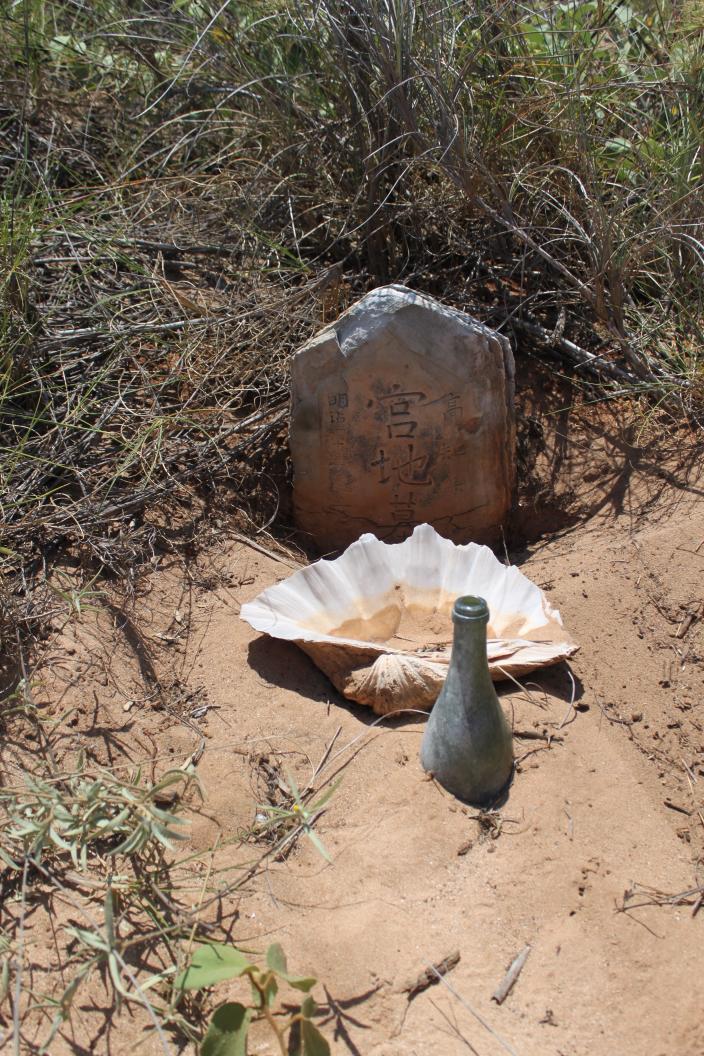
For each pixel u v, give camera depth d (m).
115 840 1.08
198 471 1.52
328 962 0.98
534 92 1.70
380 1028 0.94
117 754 1.17
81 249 1.73
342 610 1.31
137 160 1.93
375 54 1.63
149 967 0.99
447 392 1.43
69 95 1.97
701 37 1.72
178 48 1.96
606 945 1.00
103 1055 0.93
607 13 1.81
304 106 1.79
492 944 1.00
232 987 0.98
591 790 1.13
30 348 1.53
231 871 1.06
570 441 1.64
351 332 1.43
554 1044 0.93
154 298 1.68
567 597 1.37
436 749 1.12
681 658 1.31
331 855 1.07
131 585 1.36
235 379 1.64
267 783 1.15
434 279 1.79
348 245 1.82
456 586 1.33
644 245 1.62
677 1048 0.94
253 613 1.28
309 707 1.23
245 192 1.80
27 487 1.43
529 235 1.74
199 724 1.21
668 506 1.49
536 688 1.25
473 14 1.66
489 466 1.47
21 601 1.30
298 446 1.48
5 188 1.78
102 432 1.47
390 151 1.70
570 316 1.78
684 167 1.65
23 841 1.05
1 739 1.18
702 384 1.60
